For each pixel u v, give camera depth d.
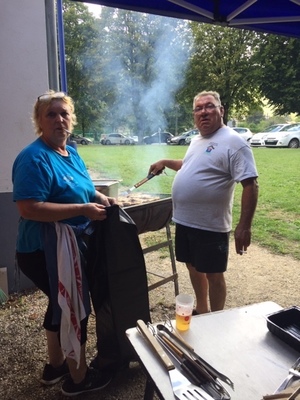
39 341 2.36
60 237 1.63
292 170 9.30
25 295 2.98
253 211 2.05
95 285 1.80
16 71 2.70
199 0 2.86
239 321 1.34
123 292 1.79
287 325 1.33
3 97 2.70
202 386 1.00
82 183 1.79
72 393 1.83
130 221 1.76
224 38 21.11
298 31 3.39
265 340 1.23
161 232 4.71
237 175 2.02
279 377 1.05
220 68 22.03
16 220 2.89
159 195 3.05
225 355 1.15
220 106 2.18
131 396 1.84
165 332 1.26
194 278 2.45
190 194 2.16
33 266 1.73
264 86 20.20
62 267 1.62
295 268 3.57
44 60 2.78
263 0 2.75
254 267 3.59
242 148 2.02
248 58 21.23
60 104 1.68
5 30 2.62
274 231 4.67
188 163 2.27
